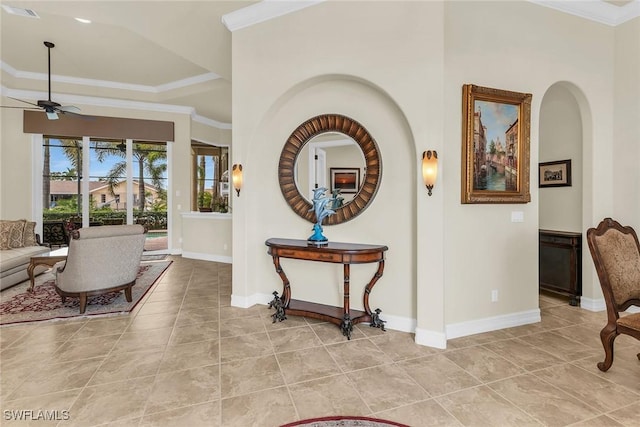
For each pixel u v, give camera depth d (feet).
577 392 6.83
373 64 9.78
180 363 8.02
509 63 10.29
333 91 11.03
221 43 13.58
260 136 12.30
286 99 11.66
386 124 10.23
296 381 7.25
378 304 10.53
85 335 9.65
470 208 9.96
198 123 25.95
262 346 8.98
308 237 11.73
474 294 10.03
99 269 11.59
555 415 6.11
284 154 11.80
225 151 30.04
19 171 19.94
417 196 9.36
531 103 10.54
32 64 18.52
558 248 12.90
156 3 10.93
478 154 10.00
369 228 10.60
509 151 10.32
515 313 10.56
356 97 10.66
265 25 11.47
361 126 10.50
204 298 13.37
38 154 20.53
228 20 11.77
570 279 12.44
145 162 23.57
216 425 5.85
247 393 6.80
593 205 11.77
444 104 9.39
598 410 6.26
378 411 6.23
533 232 10.75
